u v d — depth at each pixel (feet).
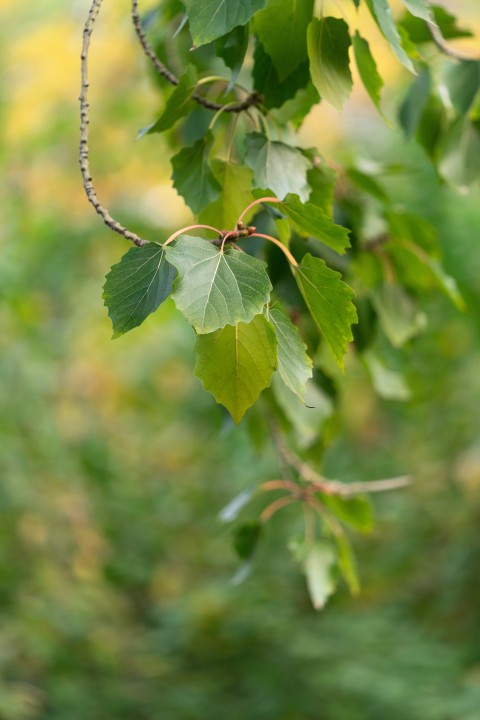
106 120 15.12
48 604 18.43
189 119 5.78
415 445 24.61
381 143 20.98
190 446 29.73
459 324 20.11
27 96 15.03
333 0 4.14
